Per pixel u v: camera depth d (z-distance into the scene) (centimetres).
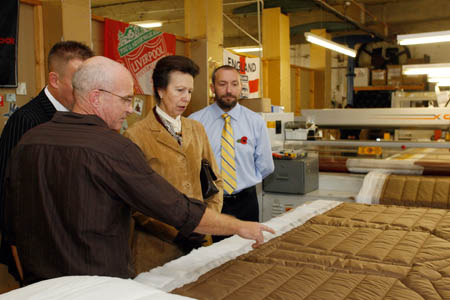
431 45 1170
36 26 310
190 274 138
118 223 117
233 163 257
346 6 977
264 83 770
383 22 1068
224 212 259
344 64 1249
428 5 1014
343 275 138
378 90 1145
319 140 366
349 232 186
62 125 118
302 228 194
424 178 306
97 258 111
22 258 118
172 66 178
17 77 295
